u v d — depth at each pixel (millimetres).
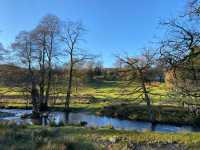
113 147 13500
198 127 32656
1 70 48594
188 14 19609
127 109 45469
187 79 22031
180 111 39656
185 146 14602
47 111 48344
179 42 20203
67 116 44531
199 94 23172
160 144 14914
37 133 14992
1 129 15172
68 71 52281
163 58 20750
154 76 37344
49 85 50094
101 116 45219
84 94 65875
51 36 50156
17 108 52500
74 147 12062
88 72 62188
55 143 11930
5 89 62906
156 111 41000
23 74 48719
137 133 17469
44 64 49562
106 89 72062
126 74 38594
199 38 19750
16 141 12438
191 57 19891
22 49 69812
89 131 17547
